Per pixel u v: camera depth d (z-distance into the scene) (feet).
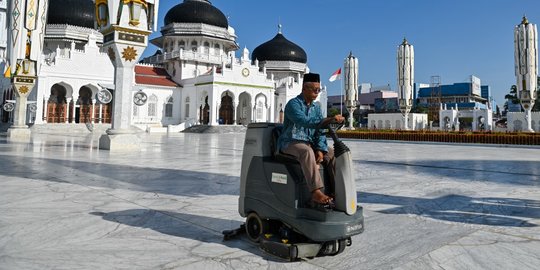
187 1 163.12
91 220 13.25
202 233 12.03
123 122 46.39
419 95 316.60
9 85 124.36
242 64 148.56
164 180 22.85
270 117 159.22
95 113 125.70
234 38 184.65
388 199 18.13
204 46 161.38
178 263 9.32
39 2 69.67
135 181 22.33
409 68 115.96
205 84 141.38
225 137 93.09
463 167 33.01
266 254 10.17
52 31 135.44
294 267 9.22
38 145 51.21
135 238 11.35
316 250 9.81
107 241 11.02
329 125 10.12
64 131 109.29
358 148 62.49
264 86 156.66
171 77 159.53
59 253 9.93
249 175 11.64
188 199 17.26
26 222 12.84
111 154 40.27
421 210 15.81
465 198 18.51
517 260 9.88
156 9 47.06
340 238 9.64
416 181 24.25
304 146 10.16
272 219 10.78
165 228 12.51
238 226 12.83
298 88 177.68
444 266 9.43
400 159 40.78
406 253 10.36
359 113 305.94
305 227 9.71
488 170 30.83
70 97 120.06
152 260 9.51
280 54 188.14
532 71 89.97
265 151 11.39
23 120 70.28
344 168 9.81
